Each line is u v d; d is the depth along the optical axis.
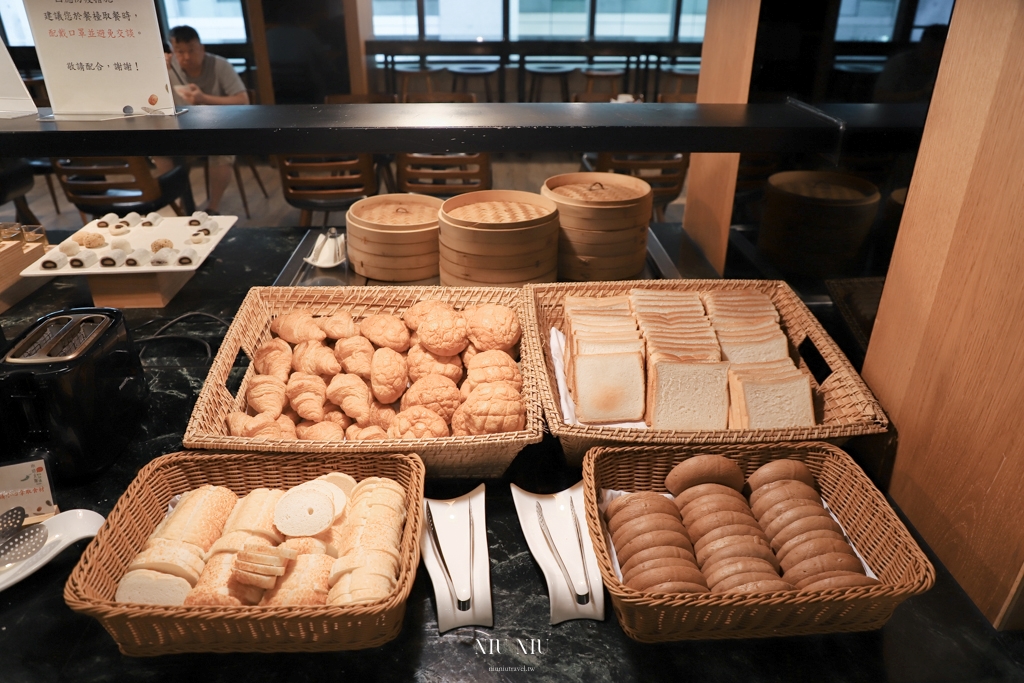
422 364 1.45
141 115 1.53
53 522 1.17
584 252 1.77
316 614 0.91
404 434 1.28
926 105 1.22
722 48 2.07
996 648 1.05
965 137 1.10
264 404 1.37
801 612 0.98
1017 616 1.05
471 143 1.50
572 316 1.56
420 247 1.73
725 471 1.19
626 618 1.00
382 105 1.70
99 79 1.48
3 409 1.17
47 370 1.17
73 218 2.09
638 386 1.42
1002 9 1.00
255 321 1.60
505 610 1.10
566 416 1.41
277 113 1.59
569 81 4.20
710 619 0.97
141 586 0.98
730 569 1.02
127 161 2.17
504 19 4.12
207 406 1.29
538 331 1.52
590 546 1.15
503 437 1.20
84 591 0.95
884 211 1.37
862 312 1.49
